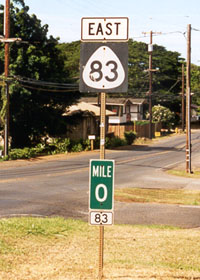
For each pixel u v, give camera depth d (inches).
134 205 685.3
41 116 1621.6
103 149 258.8
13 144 1640.0
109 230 461.1
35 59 1523.1
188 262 340.2
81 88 262.1
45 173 1058.7
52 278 268.7
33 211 587.8
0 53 1514.5
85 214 589.3
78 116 1804.9
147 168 1275.8
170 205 698.8
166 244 406.3
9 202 655.1
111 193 255.6
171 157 1643.7
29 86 1535.4
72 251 350.9
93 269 291.9
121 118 3058.6
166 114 3324.3
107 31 260.7
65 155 1546.5
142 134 2689.5
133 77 3880.4
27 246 356.8
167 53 4030.5
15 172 1061.8
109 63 260.5
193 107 4288.9
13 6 1547.7
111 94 3708.2
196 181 1053.8
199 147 2135.8
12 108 1459.2
